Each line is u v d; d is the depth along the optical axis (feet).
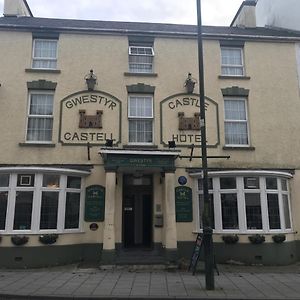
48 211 45.47
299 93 54.54
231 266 45.73
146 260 45.37
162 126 50.93
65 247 45.50
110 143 47.47
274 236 47.11
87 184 48.42
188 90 51.83
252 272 42.06
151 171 49.98
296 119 53.47
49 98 50.90
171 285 34.65
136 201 52.21
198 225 48.42
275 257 46.78
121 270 42.24
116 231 47.83
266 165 51.39
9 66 50.80
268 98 53.78
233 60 55.77
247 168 50.85
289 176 50.44
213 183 48.85
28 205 44.88
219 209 47.96
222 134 51.72
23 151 48.32
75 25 56.54
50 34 52.80
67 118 49.88
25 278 37.63
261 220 47.60
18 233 43.91
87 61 52.13
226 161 50.72
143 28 57.57
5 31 52.01
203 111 35.37
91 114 50.37
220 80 53.62
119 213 48.37
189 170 49.70
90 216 47.57
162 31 54.13
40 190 45.21
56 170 45.80
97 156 49.19
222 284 35.24
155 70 52.90
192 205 49.11
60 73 51.29
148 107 52.03
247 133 52.80
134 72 52.60
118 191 49.08
